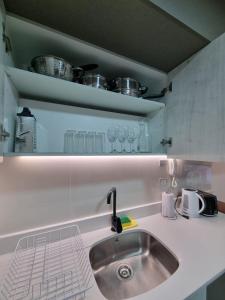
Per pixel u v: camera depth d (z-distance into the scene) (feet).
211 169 4.54
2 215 2.70
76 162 3.29
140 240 3.59
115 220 3.46
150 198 4.25
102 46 3.08
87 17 2.47
